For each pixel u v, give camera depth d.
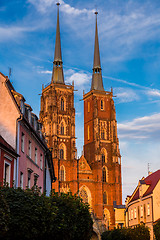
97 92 198.88
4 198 30.61
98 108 197.38
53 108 184.38
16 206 33.25
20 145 50.62
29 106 58.53
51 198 41.84
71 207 45.06
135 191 107.69
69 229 43.69
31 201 34.81
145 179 106.12
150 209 88.12
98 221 159.75
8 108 50.22
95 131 191.25
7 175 44.94
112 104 199.50
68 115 188.75
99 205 179.75
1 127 49.56
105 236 117.25
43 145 66.31
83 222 50.81
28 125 53.91
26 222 32.94
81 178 182.75
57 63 198.75
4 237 32.28
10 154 45.25
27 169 54.47
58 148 182.00
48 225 36.34
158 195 88.12
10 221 31.94
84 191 182.25
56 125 182.38
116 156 191.00
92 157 190.12
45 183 69.00
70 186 180.00
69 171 182.25
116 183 186.75
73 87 193.88
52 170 81.94
